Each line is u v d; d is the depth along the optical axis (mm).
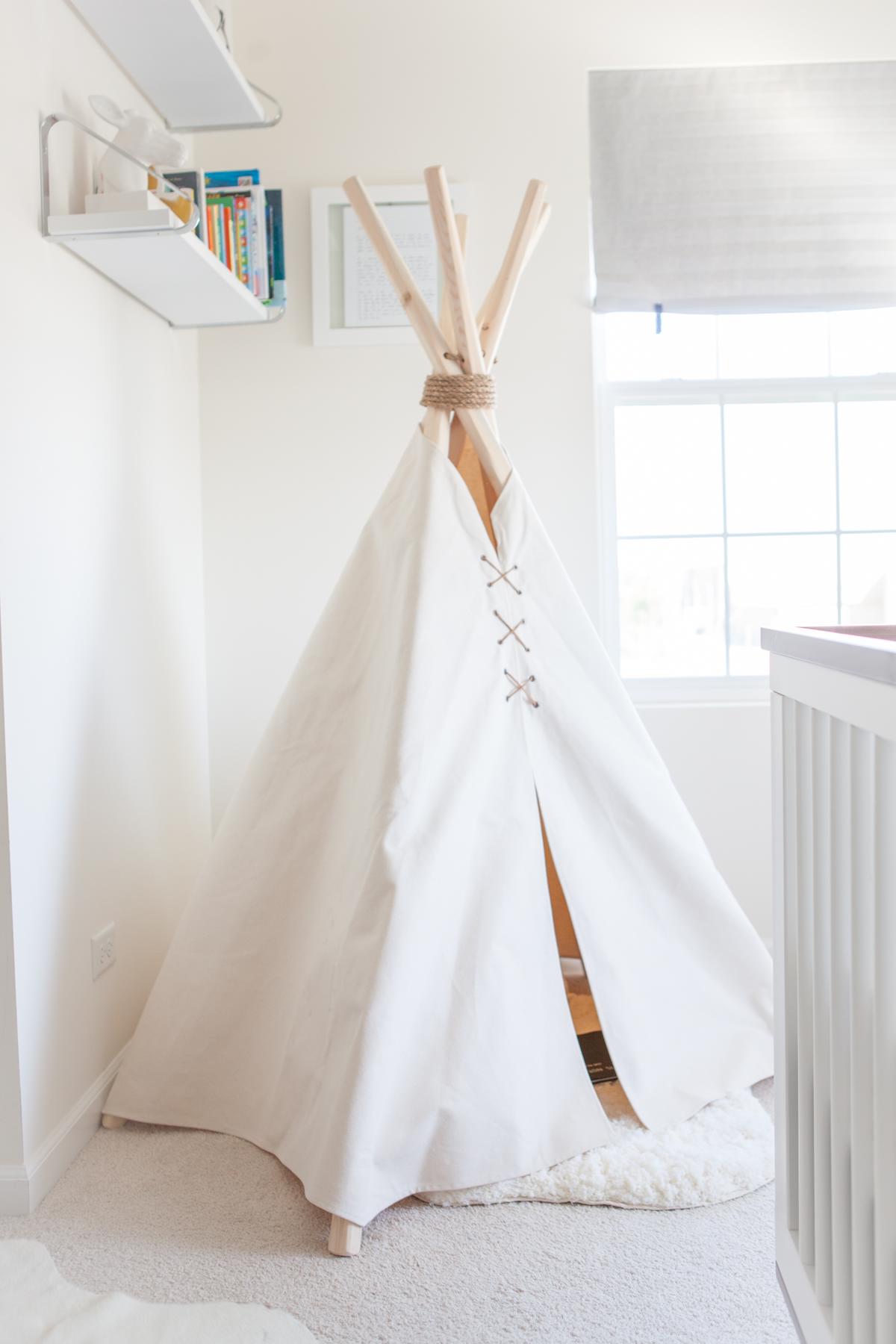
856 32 2635
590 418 2670
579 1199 1719
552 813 1926
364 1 2643
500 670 1915
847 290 2674
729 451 2844
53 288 1851
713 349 2828
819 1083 1122
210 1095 1987
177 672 2504
